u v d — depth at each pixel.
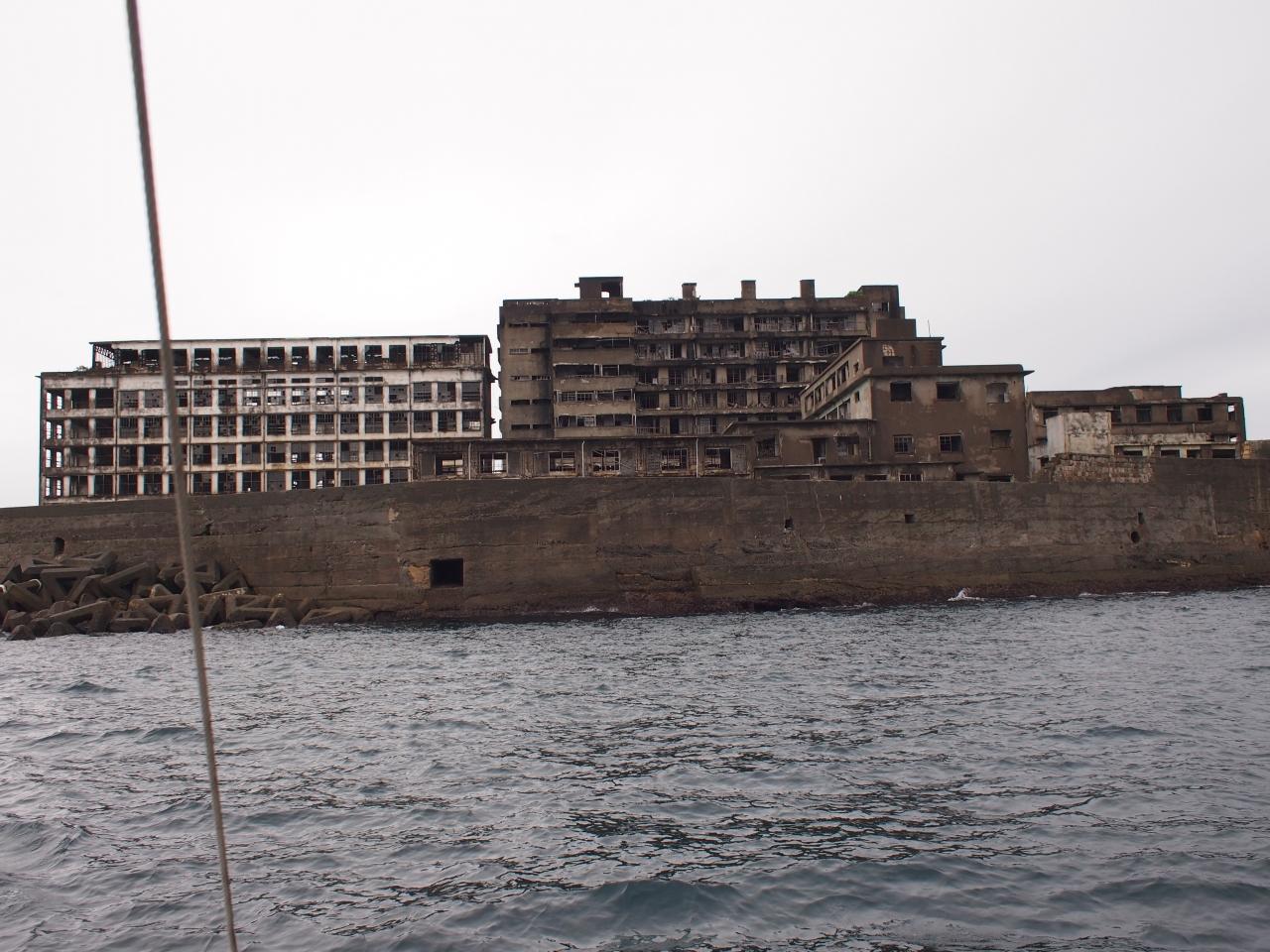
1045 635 27.27
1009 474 55.28
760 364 80.00
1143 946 6.94
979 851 8.91
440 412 74.56
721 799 10.80
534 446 53.00
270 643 30.47
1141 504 44.41
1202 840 9.00
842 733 14.09
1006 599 41.38
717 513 39.91
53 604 36.59
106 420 73.31
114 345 74.56
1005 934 7.19
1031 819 9.78
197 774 12.33
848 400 60.81
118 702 18.59
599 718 15.71
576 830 9.79
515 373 79.19
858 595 40.28
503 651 26.52
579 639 29.61
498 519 39.00
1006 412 55.88
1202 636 26.17
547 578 38.84
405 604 38.44
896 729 14.27
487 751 13.39
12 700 19.19
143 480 72.94
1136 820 9.63
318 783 11.72
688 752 13.12
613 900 7.93
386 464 74.12
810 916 7.59
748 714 15.79
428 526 38.84
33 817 10.54
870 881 8.27
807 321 81.06
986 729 14.09
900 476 54.59
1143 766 11.73
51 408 73.25
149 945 7.18
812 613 37.97
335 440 74.12
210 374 73.88
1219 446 64.19
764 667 21.53
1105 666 20.38
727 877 8.42
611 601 38.84
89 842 9.62
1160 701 16.06
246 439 73.56
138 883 8.49
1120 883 8.06
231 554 40.00
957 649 24.28
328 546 39.38
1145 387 67.38
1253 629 27.89
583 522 39.25
